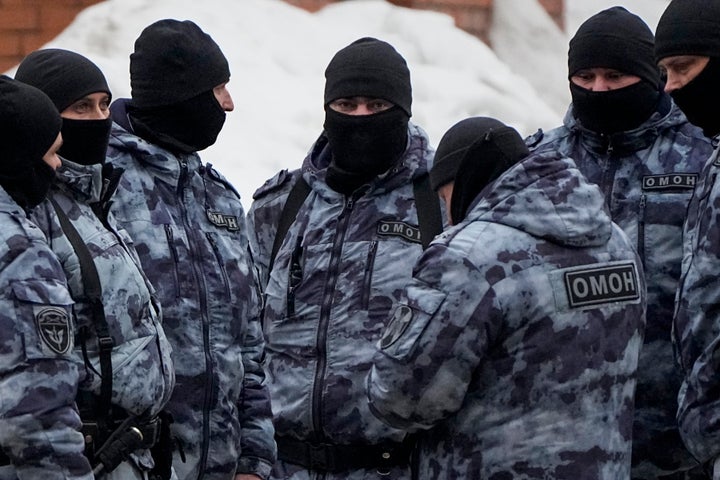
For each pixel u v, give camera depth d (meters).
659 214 12.84
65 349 9.63
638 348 10.70
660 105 13.15
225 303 12.33
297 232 13.11
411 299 10.21
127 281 10.59
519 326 10.12
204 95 12.51
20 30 23.92
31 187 10.07
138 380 10.51
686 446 11.16
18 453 9.46
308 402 12.57
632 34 12.95
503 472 10.20
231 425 12.29
